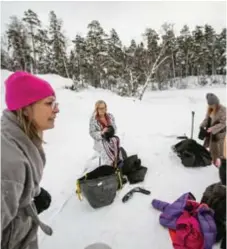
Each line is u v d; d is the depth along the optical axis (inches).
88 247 62.9
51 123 40.6
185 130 232.4
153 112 364.2
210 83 1263.5
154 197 100.7
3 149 34.2
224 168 79.2
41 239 78.6
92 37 1175.0
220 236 71.7
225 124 128.6
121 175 110.6
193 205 82.4
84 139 216.4
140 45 949.8
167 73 1330.0
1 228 33.3
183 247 69.6
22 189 35.3
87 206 97.4
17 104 36.9
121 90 820.6
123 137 206.2
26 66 1144.2
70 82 837.8
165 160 139.9
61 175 134.1
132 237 77.5
